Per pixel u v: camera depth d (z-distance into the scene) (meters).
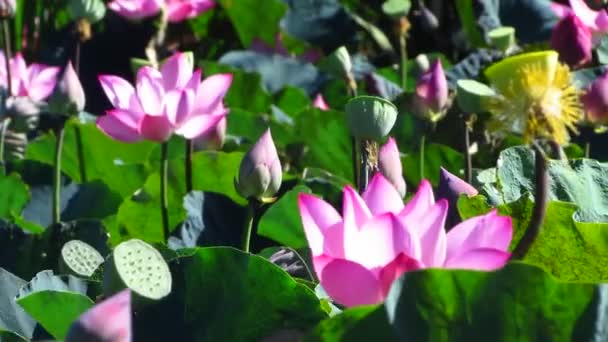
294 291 3.60
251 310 3.62
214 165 4.63
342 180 4.67
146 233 4.65
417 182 4.86
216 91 4.34
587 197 3.98
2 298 3.85
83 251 3.98
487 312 3.42
